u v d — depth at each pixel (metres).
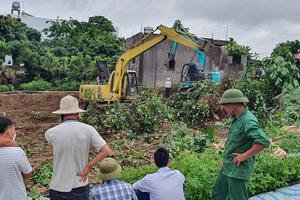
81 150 5.36
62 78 39.16
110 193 5.22
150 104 18.28
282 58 19.73
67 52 45.41
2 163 4.80
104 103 22.08
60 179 5.33
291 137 11.20
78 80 39.00
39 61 39.22
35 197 8.01
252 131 5.30
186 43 22.98
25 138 17.52
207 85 21.20
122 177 7.92
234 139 5.54
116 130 17.72
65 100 5.48
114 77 22.33
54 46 48.44
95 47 45.97
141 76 37.59
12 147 4.94
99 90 22.03
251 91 19.27
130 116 17.73
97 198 5.20
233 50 38.12
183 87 26.30
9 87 34.00
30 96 26.53
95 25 54.03
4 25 42.69
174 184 5.57
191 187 7.11
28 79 38.50
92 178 10.03
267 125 15.49
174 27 23.70
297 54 27.39
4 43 39.03
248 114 5.46
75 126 5.39
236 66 38.12
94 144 5.43
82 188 5.41
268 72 20.20
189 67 27.38
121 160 12.64
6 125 4.92
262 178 7.86
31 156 14.17
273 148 9.55
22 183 4.95
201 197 7.07
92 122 18.22
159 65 37.81
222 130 16.67
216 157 8.84
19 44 39.31
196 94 21.06
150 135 16.30
